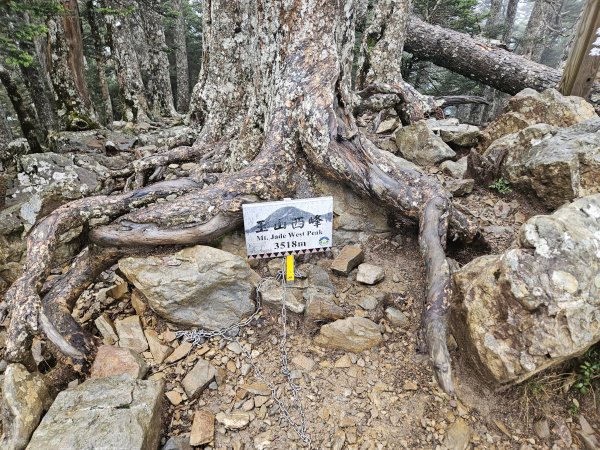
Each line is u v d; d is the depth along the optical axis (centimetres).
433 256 276
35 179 484
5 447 213
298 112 330
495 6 1440
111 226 312
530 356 211
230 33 461
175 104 2166
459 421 237
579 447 229
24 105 787
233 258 299
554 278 211
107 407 215
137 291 325
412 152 486
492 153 415
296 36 327
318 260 337
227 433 235
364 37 700
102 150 680
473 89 1309
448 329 271
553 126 405
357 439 230
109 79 1591
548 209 368
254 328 296
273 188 327
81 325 309
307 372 266
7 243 395
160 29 1306
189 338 292
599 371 244
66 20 733
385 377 260
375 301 299
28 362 255
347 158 322
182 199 317
